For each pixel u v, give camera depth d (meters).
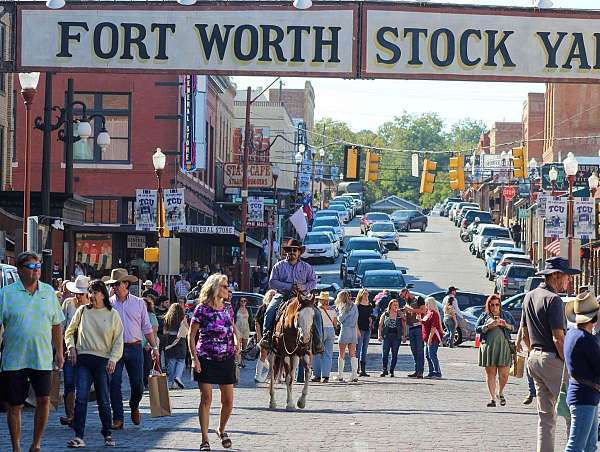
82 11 51.34
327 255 166.38
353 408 44.06
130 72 51.34
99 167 113.62
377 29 50.31
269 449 31.72
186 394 50.75
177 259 79.38
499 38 50.50
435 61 50.38
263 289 124.12
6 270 44.41
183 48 50.97
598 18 50.56
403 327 62.53
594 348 25.70
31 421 39.44
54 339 29.75
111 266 112.12
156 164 84.12
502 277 119.88
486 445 33.06
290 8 50.47
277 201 160.00
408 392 52.03
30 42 51.62
